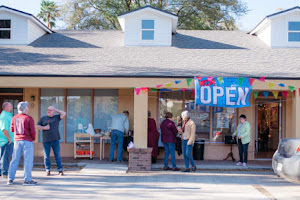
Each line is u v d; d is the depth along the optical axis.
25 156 8.55
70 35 17.00
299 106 11.08
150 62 12.88
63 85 11.10
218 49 14.77
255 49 14.84
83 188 8.41
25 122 8.54
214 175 10.34
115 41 16.09
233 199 7.53
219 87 10.80
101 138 12.66
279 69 12.00
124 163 11.91
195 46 15.24
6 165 9.24
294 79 10.89
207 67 12.27
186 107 13.44
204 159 13.27
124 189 8.35
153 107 13.41
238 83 10.84
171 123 11.18
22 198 7.40
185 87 11.13
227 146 13.27
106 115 13.65
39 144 13.46
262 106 15.84
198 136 13.41
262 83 11.09
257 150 14.66
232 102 10.81
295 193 8.09
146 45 15.29
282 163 7.82
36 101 13.57
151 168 11.52
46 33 17.28
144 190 8.27
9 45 15.07
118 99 13.55
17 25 15.20
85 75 10.99
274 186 8.84
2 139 9.15
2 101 13.85
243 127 11.68
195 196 7.75
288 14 15.05
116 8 26.80
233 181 9.44
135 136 11.13
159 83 11.08
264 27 15.91
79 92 13.71
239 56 13.78
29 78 11.10
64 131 13.56
